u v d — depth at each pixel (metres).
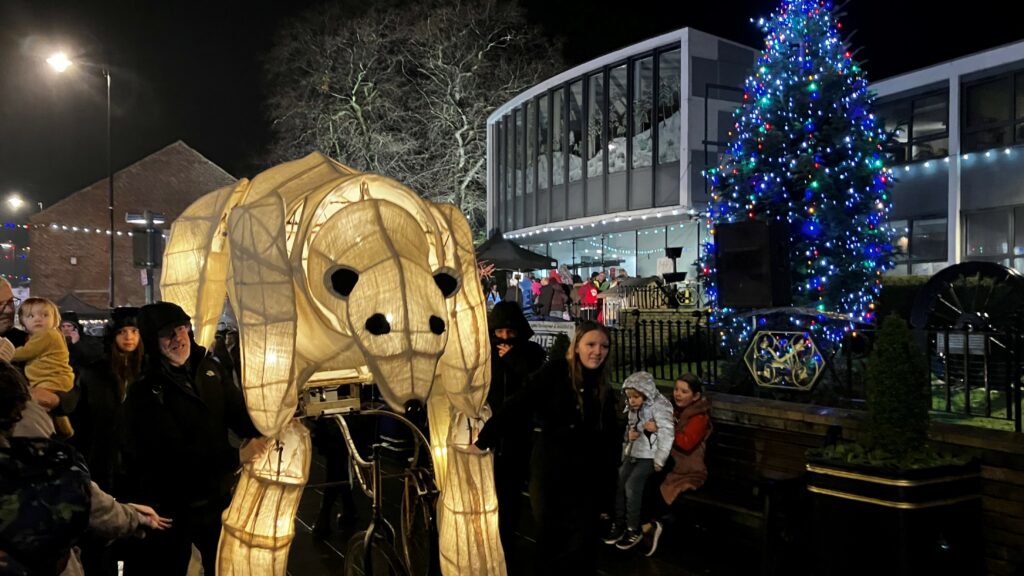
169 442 4.01
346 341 3.98
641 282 15.52
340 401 4.62
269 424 3.82
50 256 40.72
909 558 4.62
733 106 18.97
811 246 8.59
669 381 8.42
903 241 16.61
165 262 5.20
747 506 5.94
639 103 20.25
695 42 18.55
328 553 6.42
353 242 3.78
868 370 5.04
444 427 4.73
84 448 5.16
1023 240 14.50
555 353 7.25
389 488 8.38
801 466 6.08
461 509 4.43
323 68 32.31
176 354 4.07
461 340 4.24
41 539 2.56
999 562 4.93
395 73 32.62
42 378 4.95
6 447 2.62
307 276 3.95
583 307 14.67
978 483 4.92
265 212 4.05
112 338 5.05
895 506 4.66
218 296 5.05
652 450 6.20
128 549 4.05
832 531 4.95
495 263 16.89
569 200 22.75
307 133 32.50
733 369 7.80
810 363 6.69
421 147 33.03
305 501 8.16
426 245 4.02
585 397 4.50
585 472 4.48
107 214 41.66
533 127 24.67
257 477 4.25
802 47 8.87
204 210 5.11
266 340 3.84
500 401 5.64
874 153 8.72
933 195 16.09
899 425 4.84
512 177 26.17
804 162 8.35
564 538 4.48
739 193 8.89
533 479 4.64
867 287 8.73
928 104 16.28
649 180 19.88
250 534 4.16
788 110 8.67
